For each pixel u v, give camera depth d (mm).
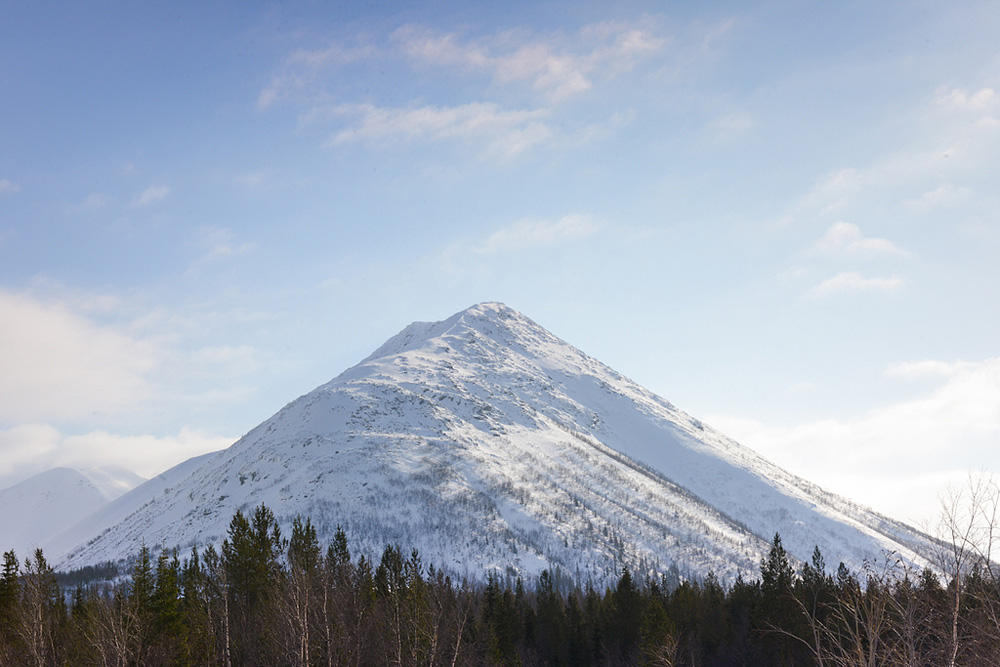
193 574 63281
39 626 49375
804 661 64625
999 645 22188
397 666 53938
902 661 23219
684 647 73188
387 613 58531
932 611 23344
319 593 54594
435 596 61281
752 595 85250
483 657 67625
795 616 68688
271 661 52312
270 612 55031
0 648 49062
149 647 49812
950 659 22609
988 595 22672
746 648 75062
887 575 24938
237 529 65375
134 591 52938
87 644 49094
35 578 52125
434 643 53312
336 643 50844
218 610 57531
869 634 23625
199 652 54312
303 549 71500
